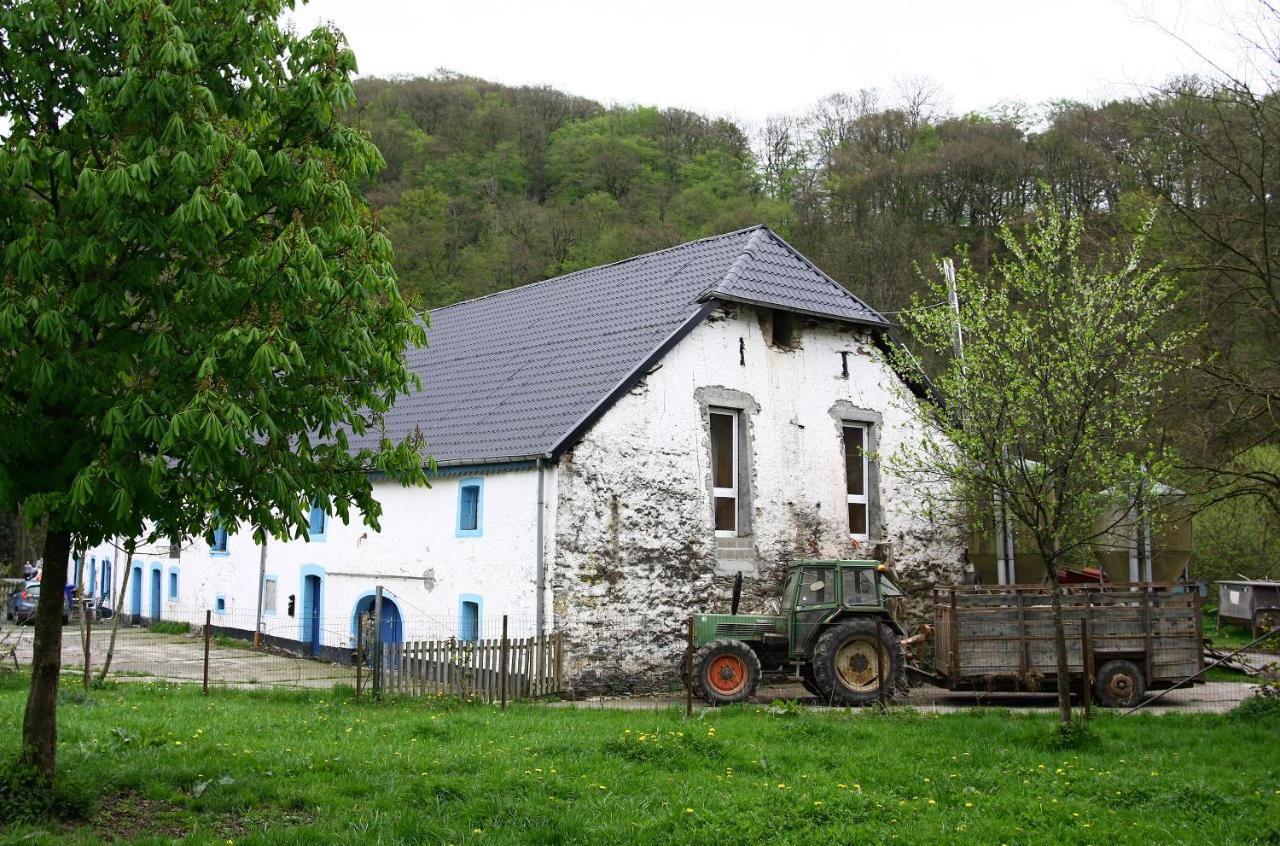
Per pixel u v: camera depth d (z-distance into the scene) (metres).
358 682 16.20
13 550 41.81
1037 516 12.98
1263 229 12.65
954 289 16.55
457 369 24.25
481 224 53.31
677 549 19.34
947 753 11.72
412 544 20.97
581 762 10.68
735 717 14.24
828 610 17.23
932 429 21.30
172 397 7.51
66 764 9.67
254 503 8.35
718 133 66.56
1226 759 11.76
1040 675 16.84
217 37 8.27
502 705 15.81
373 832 8.24
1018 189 46.84
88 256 7.37
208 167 7.62
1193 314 14.39
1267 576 29.55
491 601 18.81
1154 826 8.98
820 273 22.69
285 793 9.18
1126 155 20.48
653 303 21.50
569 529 18.22
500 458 18.58
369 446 22.19
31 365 7.26
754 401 20.78
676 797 9.45
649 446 19.27
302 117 8.76
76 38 7.78
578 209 55.19
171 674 20.38
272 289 7.97
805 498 21.20
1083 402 12.50
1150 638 17.17
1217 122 13.45
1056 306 14.09
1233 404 13.09
